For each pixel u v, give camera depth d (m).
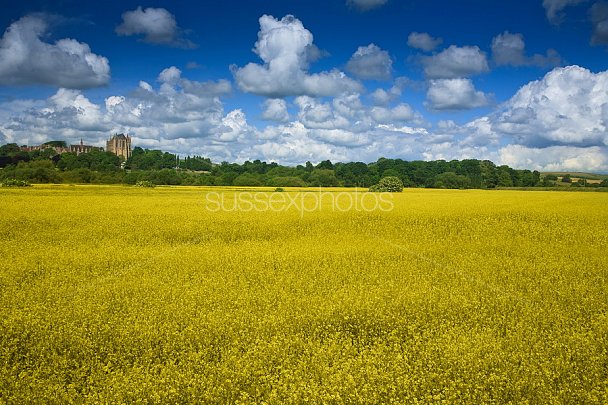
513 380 6.98
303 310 10.13
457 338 8.51
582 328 9.05
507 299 11.13
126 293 11.48
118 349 8.16
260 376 7.11
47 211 27.92
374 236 21.94
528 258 16.66
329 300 10.82
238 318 9.43
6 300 10.72
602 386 7.02
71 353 8.10
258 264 14.98
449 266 14.95
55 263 14.67
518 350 7.99
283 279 13.01
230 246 18.75
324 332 8.99
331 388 6.71
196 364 7.48
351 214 28.89
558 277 13.50
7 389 6.77
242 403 6.39
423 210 31.39
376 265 15.16
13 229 22.22
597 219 27.11
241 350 8.24
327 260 15.81
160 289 11.77
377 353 7.85
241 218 26.56
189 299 10.77
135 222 24.56
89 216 26.34
